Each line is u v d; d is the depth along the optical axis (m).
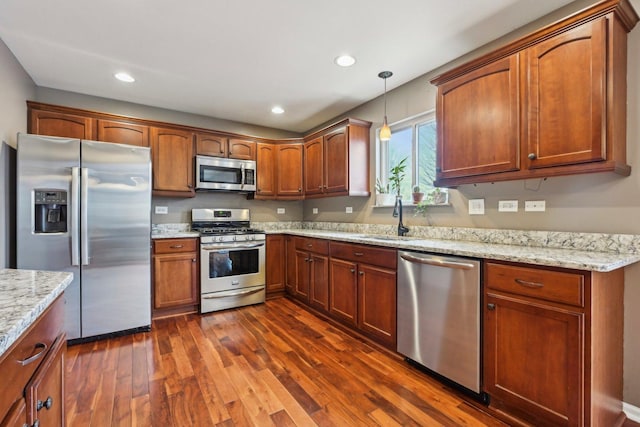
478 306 1.69
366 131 3.39
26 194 2.29
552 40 1.65
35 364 0.85
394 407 1.67
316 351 2.32
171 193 3.39
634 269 1.61
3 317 0.70
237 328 2.80
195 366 2.09
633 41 1.61
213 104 3.52
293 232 3.65
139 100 3.38
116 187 2.62
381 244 2.33
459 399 1.74
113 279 2.61
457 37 2.21
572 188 1.84
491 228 2.24
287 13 1.93
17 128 2.48
